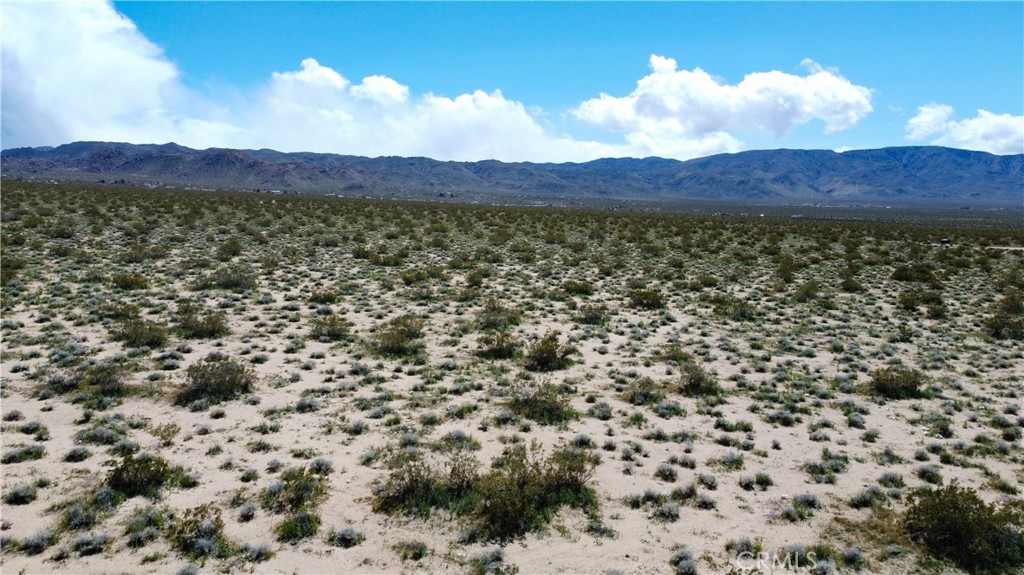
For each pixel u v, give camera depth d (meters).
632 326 23.92
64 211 56.09
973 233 70.44
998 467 12.21
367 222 62.03
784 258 44.81
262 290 28.45
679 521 10.06
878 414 15.08
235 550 8.82
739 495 10.95
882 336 23.39
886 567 8.98
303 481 10.38
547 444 12.79
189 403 14.24
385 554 8.95
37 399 13.94
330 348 19.47
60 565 8.35
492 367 18.00
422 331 22.08
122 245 39.66
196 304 24.42
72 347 17.38
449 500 10.36
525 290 31.44
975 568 8.97
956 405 15.57
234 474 11.03
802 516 10.28
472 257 42.22
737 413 14.93
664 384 16.94
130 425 12.84
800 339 22.58
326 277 32.66
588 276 36.81
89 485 10.38
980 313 28.20
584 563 8.91
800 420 14.54
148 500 10.02
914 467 12.16
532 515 9.91
